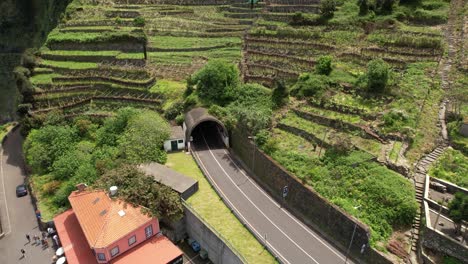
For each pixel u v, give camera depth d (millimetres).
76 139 66750
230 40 90375
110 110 71562
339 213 41875
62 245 47250
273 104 60875
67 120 70312
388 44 70688
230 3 109812
